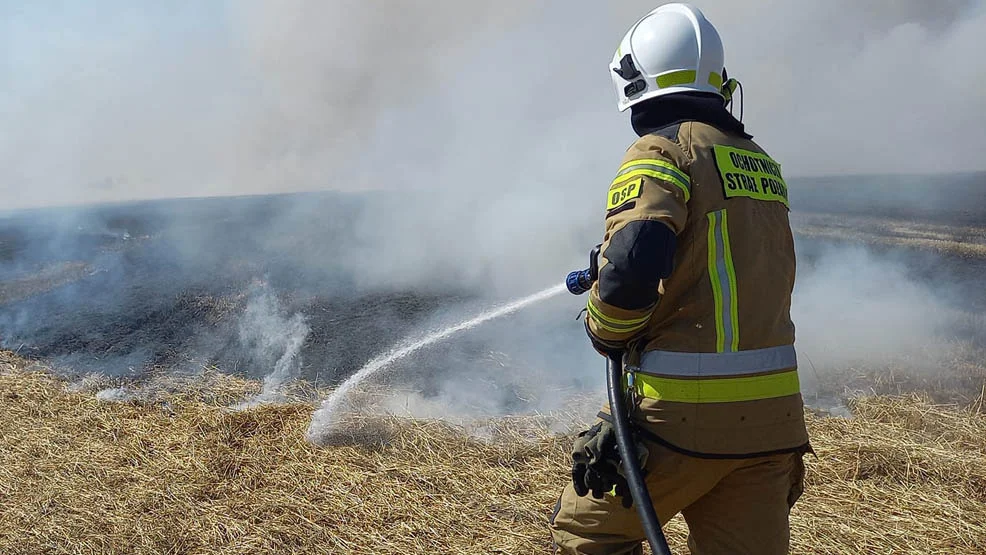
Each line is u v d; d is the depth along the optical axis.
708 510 1.69
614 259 1.47
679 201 1.53
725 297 1.56
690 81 1.71
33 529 2.66
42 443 3.36
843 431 3.38
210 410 3.71
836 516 2.67
